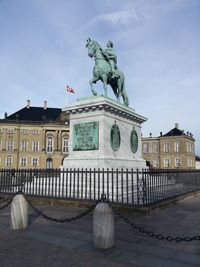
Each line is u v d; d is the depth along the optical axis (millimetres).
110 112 14570
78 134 14641
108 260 5441
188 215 9953
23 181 14383
